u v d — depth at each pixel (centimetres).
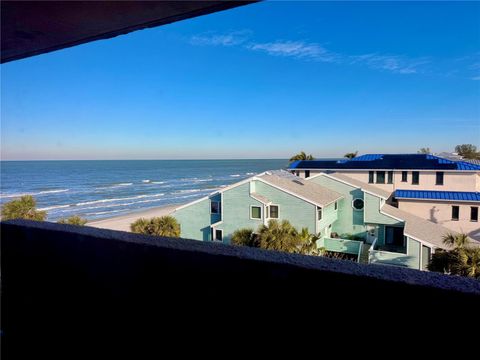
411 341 112
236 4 196
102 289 192
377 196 2019
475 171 2262
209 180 8938
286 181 2103
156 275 171
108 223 3384
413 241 1608
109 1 185
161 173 11469
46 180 8512
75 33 233
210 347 154
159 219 2067
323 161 3045
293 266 133
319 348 128
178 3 191
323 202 1855
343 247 1834
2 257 236
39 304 217
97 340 192
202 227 2148
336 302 125
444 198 2186
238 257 147
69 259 206
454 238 1376
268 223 1845
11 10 194
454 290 105
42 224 225
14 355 220
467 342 104
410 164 2538
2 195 5600
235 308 147
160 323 170
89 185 7494
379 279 117
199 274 157
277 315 137
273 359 138
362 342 120
